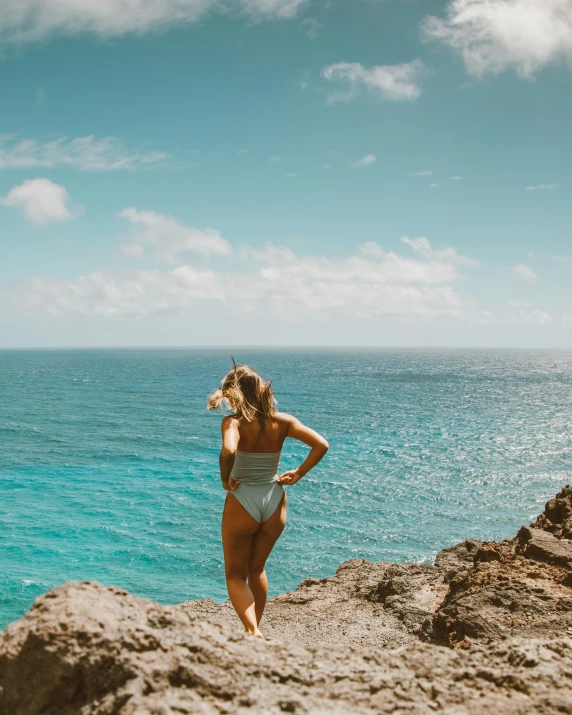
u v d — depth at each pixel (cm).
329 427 7794
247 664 246
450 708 232
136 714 209
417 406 10338
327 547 3431
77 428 7850
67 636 234
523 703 236
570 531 827
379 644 655
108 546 3394
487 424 8181
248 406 407
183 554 3288
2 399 11769
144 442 6819
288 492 4556
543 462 5662
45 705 230
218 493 4541
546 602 598
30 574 2970
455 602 637
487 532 3725
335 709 226
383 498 4431
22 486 4750
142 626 250
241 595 395
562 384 16900
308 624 733
